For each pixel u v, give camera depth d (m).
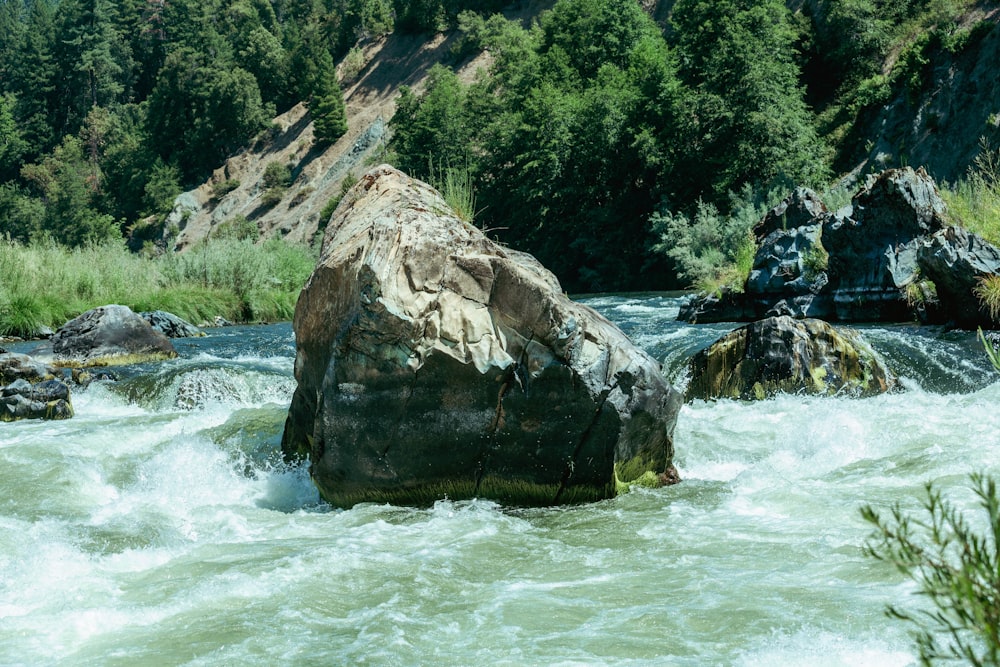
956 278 12.12
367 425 7.39
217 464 8.73
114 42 135.88
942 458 7.70
